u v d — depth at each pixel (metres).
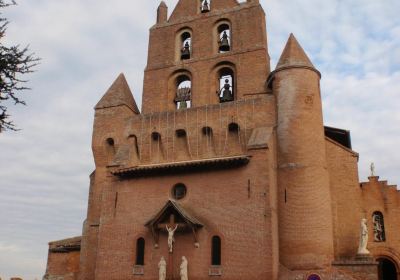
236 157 28.67
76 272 35.41
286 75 31.34
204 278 27.52
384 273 34.88
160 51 38.94
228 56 36.06
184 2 40.53
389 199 32.97
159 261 28.91
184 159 32.38
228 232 27.94
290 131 29.98
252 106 31.50
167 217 28.95
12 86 15.48
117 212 31.36
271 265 26.12
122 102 35.53
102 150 34.81
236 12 37.44
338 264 27.16
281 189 29.19
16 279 41.88
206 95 35.72
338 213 31.91
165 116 33.78
